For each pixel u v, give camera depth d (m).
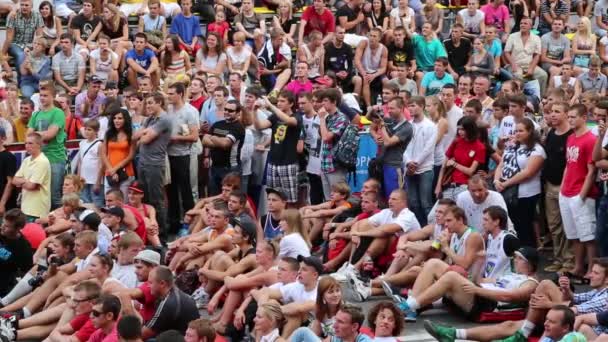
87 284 34.56
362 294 37.31
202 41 57.72
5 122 47.25
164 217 44.56
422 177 43.47
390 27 60.00
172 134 44.81
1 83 49.31
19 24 56.19
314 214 41.78
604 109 38.81
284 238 37.84
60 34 56.62
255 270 36.16
